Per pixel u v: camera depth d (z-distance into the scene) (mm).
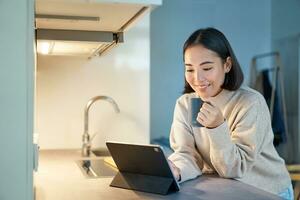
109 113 2326
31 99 888
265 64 4234
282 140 3797
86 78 2293
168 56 4012
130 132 2357
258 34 4238
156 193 1153
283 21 4078
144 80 2375
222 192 1174
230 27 4160
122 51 2344
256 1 4227
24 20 877
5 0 868
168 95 4023
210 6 4102
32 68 886
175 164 1356
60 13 1326
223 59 1371
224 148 1260
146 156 1169
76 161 1808
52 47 1870
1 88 875
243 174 1344
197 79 1348
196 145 1519
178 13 4023
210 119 1233
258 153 1381
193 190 1200
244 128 1345
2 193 884
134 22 1450
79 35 1638
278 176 1476
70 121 2273
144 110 2377
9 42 875
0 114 876
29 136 890
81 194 1148
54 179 1373
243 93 1421
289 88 4047
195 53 1327
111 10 1265
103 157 1946
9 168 884
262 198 1104
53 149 2234
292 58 3967
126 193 1162
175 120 1565
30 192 895
